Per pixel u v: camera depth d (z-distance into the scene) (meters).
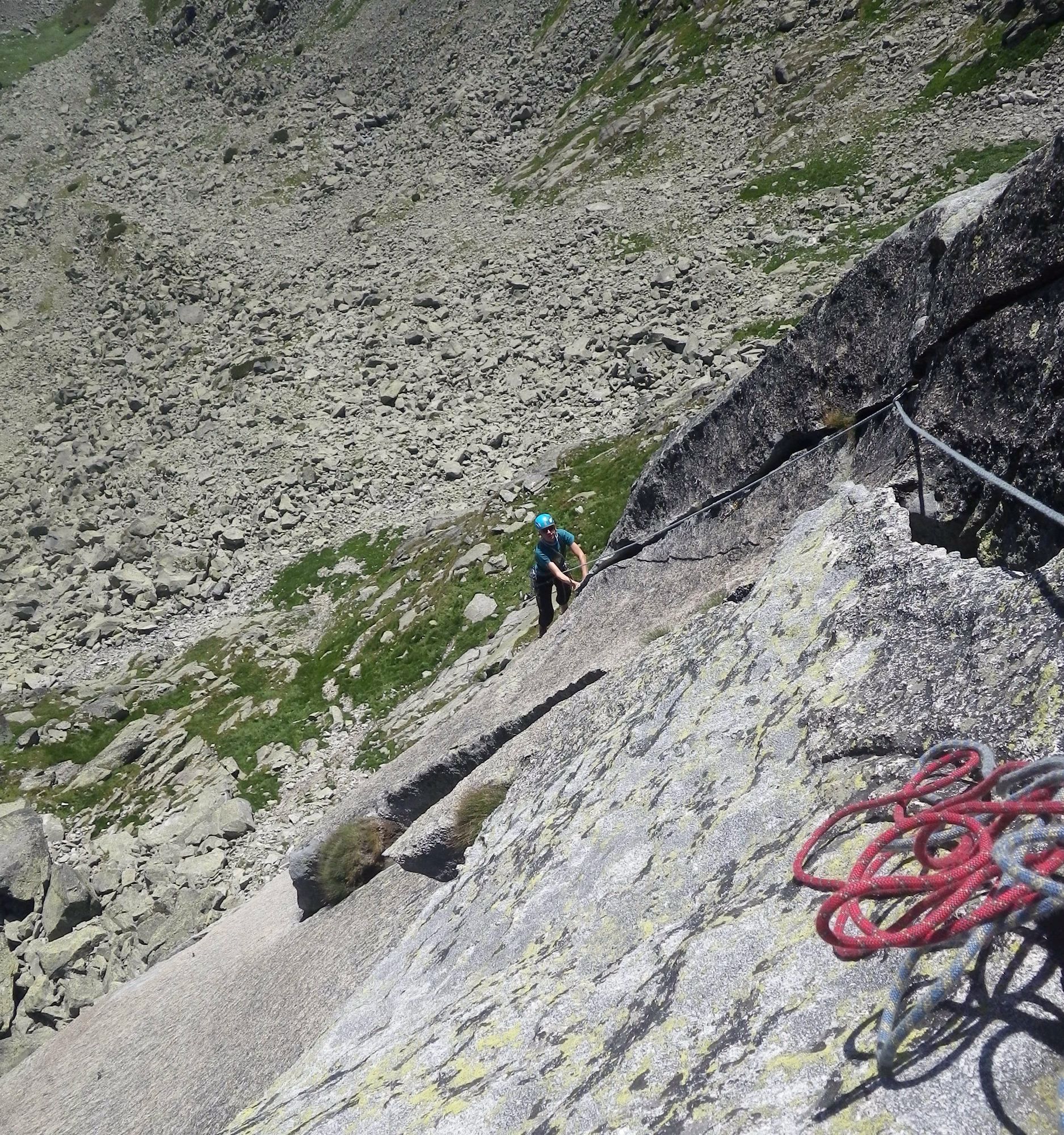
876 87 44.31
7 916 20.80
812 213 39.75
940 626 4.32
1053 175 5.48
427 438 35.59
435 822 8.57
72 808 25.23
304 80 75.75
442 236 51.78
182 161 72.94
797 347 9.05
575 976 4.16
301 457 37.12
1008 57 40.75
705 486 10.33
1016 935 2.73
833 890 2.90
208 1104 8.27
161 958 19.42
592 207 46.94
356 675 26.55
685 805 4.71
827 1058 2.76
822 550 5.85
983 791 2.88
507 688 11.15
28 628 33.69
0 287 63.44
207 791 24.11
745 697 5.13
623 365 34.69
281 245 58.97
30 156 80.19
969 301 6.22
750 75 50.09
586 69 61.38
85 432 46.09
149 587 33.38
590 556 26.02
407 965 5.91
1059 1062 2.41
